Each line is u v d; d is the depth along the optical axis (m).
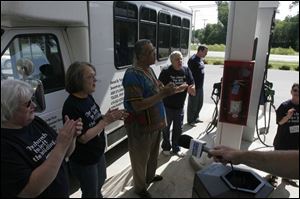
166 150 2.07
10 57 2.45
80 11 1.54
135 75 2.12
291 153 1.22
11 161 1.43
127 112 2.16
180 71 2.90
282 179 1.31
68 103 1.93
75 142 1.89
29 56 2.62
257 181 1.14
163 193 1.32
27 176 1.44
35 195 1.46
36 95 2.45
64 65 2.68
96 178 2.03
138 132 2.11
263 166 1.22
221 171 1.18
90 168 1.98
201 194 1.11
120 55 2.93
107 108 2.81
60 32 2.62
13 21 1.94
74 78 1.90
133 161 2.07
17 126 1.58
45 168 1.47
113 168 2.74
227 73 1.38
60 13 1.33
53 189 1.67
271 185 1.19
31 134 1.67
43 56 2.75
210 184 1.10
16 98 1.52
